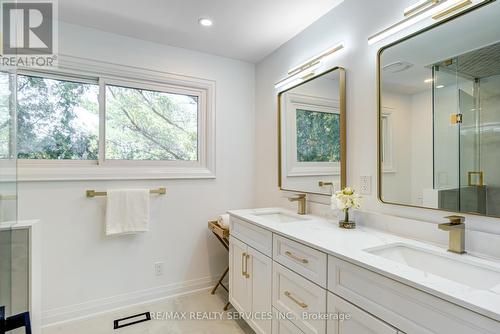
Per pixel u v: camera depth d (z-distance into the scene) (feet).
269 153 8.46
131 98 7.68
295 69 7.05
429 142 4.23
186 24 6.73
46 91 6.75
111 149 7.41
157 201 7.77
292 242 4.54
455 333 2.39
